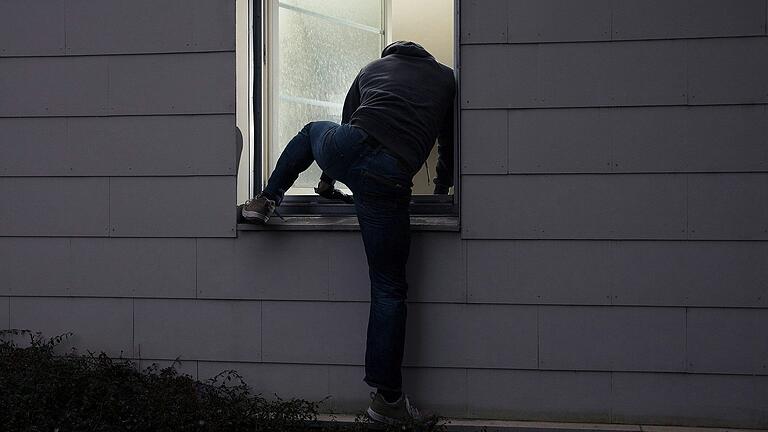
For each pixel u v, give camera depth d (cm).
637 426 287
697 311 285
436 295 296
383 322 276
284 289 303
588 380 290
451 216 312
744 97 280
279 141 333
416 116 275
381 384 276
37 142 312
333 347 301
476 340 295
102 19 307
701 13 281
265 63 326
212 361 306
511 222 291
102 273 310
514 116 290
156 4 305
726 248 283
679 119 283
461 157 293
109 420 269
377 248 274
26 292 313
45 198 312
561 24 287
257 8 322
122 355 310
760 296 281
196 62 304
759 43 279
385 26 384
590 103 287
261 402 292
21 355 291
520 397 294
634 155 285
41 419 259
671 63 283
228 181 304
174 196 307
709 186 283
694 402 286
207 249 306
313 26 349
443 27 465
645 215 286
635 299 287
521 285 292
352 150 269
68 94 310
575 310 290
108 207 310
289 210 321
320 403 302
